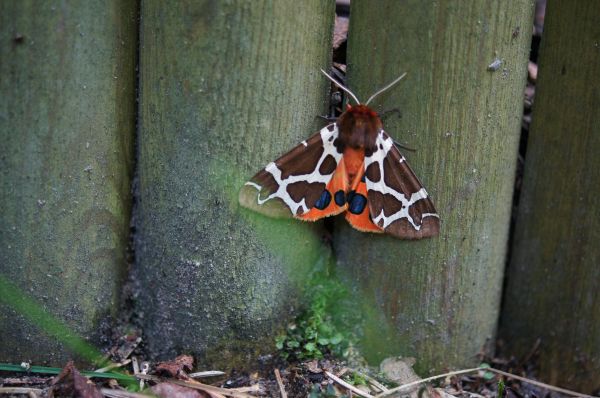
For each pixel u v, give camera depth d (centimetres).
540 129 31
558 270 31
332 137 28
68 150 28
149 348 30
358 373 30
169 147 28
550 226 31
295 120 28
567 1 30
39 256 28
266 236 29
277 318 30
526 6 28
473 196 29
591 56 29
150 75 28
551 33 30
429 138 29
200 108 28
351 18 29
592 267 30
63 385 28
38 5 27
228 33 27
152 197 29
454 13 28
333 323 31
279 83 28
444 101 28
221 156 28
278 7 27
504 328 33
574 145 30
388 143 29
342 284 31
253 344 30
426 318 30
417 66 28
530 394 31
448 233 29
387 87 29
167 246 29
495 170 29
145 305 30
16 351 29
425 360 31
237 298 29
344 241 30
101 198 29
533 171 31
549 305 31
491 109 29
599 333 30
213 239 29
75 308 29
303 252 30
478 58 28
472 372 31
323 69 29
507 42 28
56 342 29
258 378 30
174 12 27
